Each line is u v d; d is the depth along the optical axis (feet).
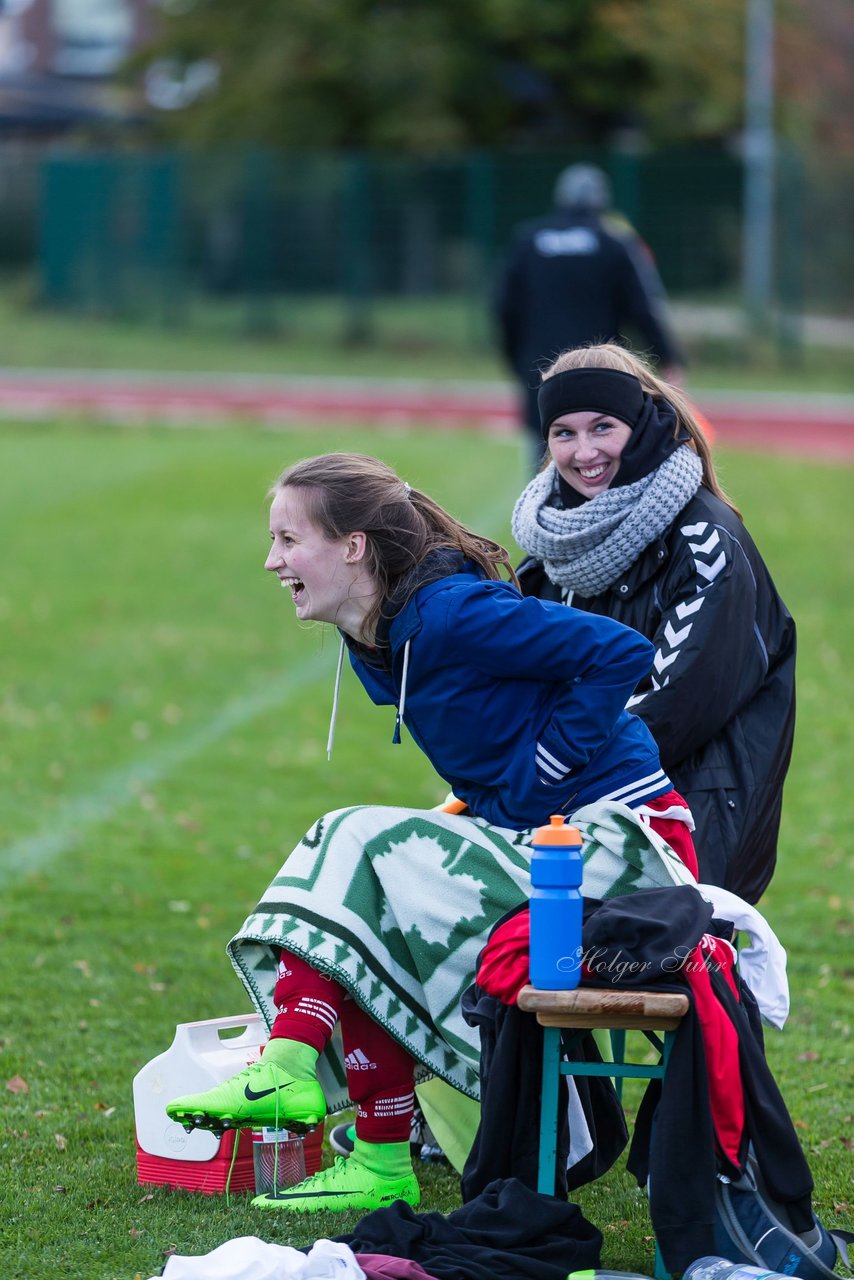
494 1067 42.01
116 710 118.52
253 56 479.00
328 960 43.73
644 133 477.36
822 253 397.39
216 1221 45.37
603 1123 46.68
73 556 174.60
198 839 89.30
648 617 49.85
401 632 43.91
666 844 44.29
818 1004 66.49
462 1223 41.34
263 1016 46.01
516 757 44.27
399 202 412.57
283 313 422.41
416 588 44.01
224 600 156.15
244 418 300.20
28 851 86.63
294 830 90.99
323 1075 48.37
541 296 135.13
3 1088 56.18
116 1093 55.93
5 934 73.56
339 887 44.57
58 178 435.94
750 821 48.98
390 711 120.67
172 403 328.08
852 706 118.52
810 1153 51.55
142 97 525.34
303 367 388.98
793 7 483.51
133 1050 60.18
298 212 418.10
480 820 46.32
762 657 49.78
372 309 417.28
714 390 355.77
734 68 469.16
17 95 590.55
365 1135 46.70
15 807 95.14
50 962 69.92
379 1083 46.26
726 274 396.37
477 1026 43.62
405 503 44.62
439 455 244.01
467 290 411.13
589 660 43.21
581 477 50.60
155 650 136.87
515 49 468.75
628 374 50.14
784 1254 40.04
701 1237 39.60
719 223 394.52
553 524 50.16
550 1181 41.50
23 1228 44.78
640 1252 44.96
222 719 116.78
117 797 97.40
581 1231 41.63
